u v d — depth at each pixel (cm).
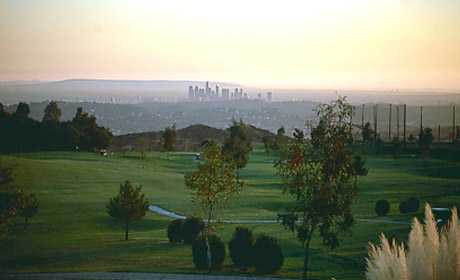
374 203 6344
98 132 15350
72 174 9112
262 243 2867
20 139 13912
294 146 2486
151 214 6241
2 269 3266
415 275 217
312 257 3478
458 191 7081
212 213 6228
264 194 7719
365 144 13800
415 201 5391
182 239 4266
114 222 5709
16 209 3528
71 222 5591
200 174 3225
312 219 2527
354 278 2719
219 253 2984
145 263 3281
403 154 12194
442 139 14862
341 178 2445
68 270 3097
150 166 11625
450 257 216
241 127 9688
